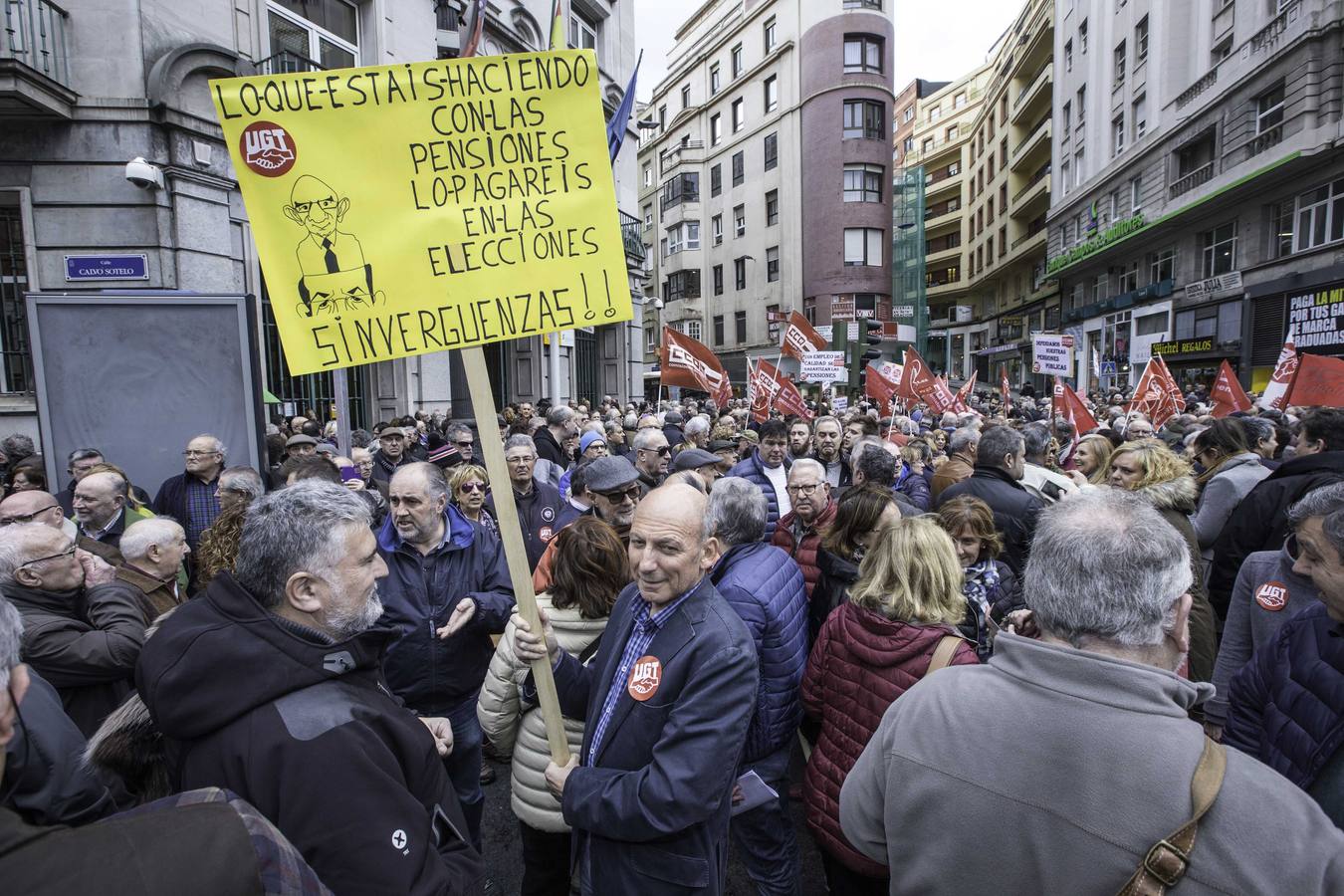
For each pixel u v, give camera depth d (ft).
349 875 4.27
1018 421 40.96
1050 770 3.79
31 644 7.29
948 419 31.99
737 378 132.26
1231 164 67.51
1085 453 15.79
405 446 22.57
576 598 8.63
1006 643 4.36
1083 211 101.81
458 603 9.80
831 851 7.33
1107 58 93.66
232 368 17.85
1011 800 3.85
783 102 117.29
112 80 28.43
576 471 15.43
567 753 6.56
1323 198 59.31
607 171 7.14
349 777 4.40
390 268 6.84
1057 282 118.42
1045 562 4.41
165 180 29.48
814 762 7.73
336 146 6.77
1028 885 3.77
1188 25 76.69
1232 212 70.79
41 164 28.22
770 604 8.70
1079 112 103.91
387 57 40.11
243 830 3.25
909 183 141.28
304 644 4.72
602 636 7.41
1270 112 63.00
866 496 10.14
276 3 34.37
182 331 17.48
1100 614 4.08
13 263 28.84
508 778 12.96
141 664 4.53
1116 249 91.15
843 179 109.29
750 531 9.33
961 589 7.50
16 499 10.44
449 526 10.43
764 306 125.39
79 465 15.40
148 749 5.16
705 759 5.74
